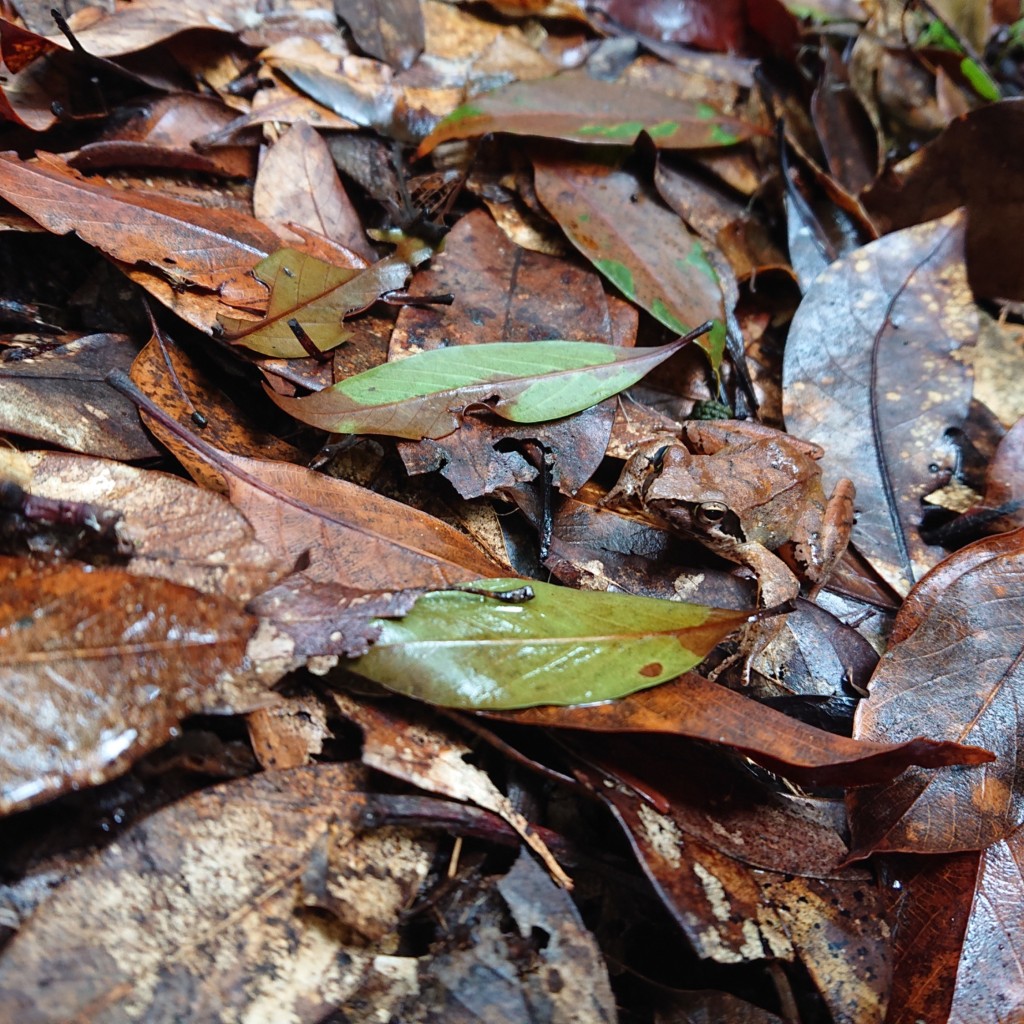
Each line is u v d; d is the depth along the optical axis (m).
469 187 0.41
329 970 0.28
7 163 0.34
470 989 0.28
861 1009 0.29
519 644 0.30
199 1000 0.27
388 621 0.30
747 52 0.51
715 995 0.30
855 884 0.31
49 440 0.31
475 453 0.34
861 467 0.40
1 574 0.28
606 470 0.38
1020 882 0.31
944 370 0.41
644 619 0.31
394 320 0.36
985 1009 0.30
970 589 0.34
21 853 0.27
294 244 0.37
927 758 0.29
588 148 0.42
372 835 0.29
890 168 0.47
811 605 0.36
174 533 0.30
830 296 0.42
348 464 0.35
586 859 0.30
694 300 0.40
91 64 0.38
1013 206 0.46
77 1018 0.26
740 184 0.45
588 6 0.50
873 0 0.57
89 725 0.27
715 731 0.29
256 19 0.42
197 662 0.28
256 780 0.29
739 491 0.37
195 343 0.35
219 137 0.39
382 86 0.42
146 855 0.27
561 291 0.39
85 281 0.36
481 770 0.31
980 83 0.54
